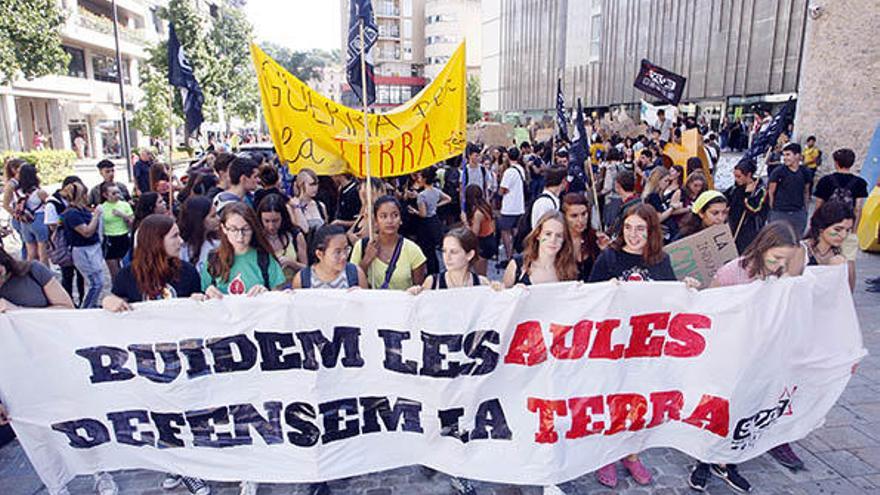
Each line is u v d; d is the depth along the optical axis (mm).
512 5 54375
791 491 3578
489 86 62594
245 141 41406
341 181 7105
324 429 3387
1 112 30547
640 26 34438
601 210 9672
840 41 11648
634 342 3432
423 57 88938
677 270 4332
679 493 3604
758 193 6559
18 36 16078
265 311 3287
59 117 37125
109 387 3309
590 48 40844
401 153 5309
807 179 7457
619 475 3787
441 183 10938
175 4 29750
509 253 9469
